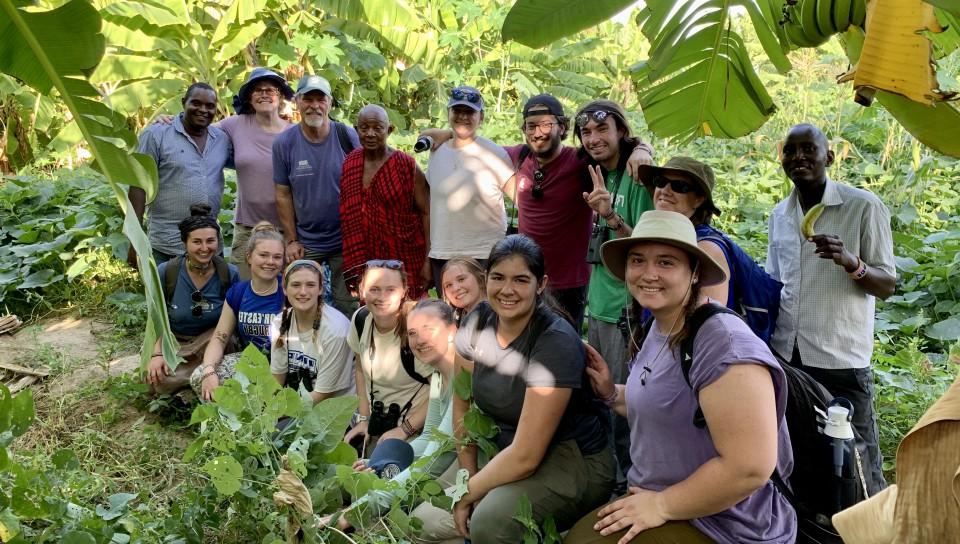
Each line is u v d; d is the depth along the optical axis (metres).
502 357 3.12
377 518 3.24
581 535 2.77
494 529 2.97
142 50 8.02
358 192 5.01
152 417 4.91
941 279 5.59
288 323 4.49
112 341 5.91
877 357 4.77
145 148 5.36
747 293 3.27
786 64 2.90
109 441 4.55
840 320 3.39
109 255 6.86
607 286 3.85
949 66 6.07
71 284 6.71
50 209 7.64
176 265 4.98
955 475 1.53
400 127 10.09
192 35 7.71
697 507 2.47
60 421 4.75
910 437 1.62
